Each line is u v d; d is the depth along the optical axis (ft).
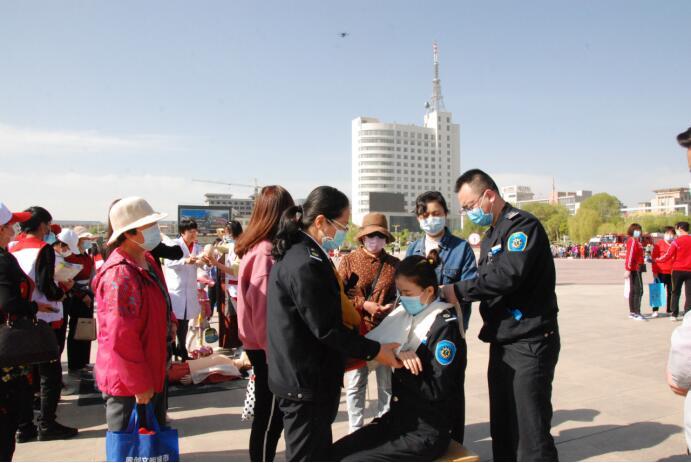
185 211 64.59
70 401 16.37
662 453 11.80
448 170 500.33
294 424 7.97
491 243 9.77
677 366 5.85
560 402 15.37
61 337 17.95
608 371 18.75
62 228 18.70
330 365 8.23
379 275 12.23
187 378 17.67
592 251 156.76
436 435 8.39
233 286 20.76
